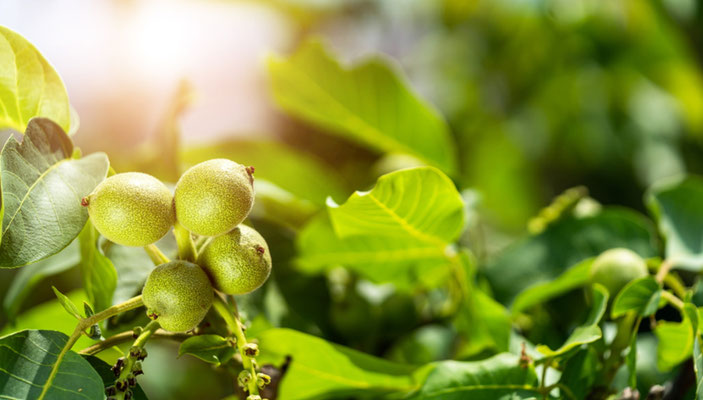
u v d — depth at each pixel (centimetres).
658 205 84
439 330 91
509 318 78
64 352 63
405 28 198
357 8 184
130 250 74
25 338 63
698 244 82
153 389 112
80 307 82
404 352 89
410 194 72
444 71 194
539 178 180
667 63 172
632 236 84
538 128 182
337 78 93
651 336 87
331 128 100
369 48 190
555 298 84
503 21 190
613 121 177
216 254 65
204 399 112
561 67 182
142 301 64
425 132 93
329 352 72
